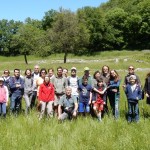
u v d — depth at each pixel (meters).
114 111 14.42
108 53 97.81
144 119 13.38
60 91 14.92
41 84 14.54
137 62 65.56
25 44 83.69
